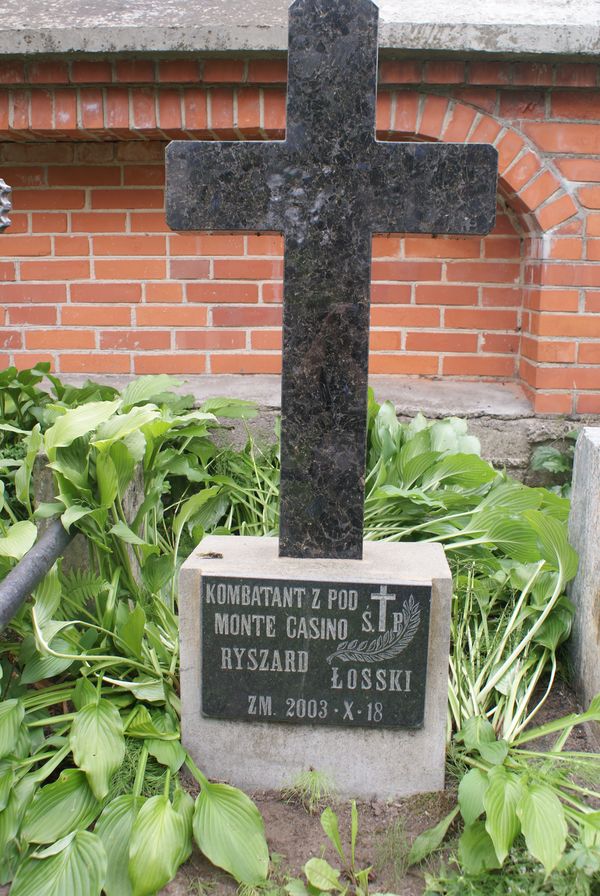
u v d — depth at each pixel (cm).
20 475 249
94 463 247
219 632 212
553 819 181
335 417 216
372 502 304
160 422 273
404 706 211
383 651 209
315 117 208
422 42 337
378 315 397
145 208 392
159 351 402
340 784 216
